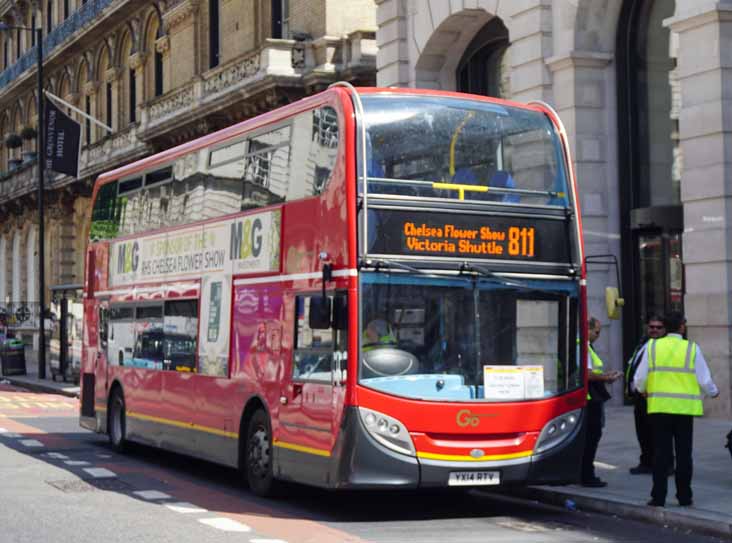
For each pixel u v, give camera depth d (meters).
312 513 11.59
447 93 11.38
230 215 13.59
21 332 56.12
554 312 11.27
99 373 18.33
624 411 19.36
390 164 10.85
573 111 20.08
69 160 39.34
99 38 48.88
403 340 10.67
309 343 11.38
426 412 10.59
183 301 14.88
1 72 63.94
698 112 17.25
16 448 18.09
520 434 10.96
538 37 20.73
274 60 30.34
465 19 23.67
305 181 11.68
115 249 17.84
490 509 11.98
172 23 40.31
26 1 59.34
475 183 11.12
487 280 11.01
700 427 16.38
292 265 11.84
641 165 20.09
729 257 16.84
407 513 11.66
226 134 13.98
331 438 10.77
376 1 25.97
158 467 15.88
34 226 57.34
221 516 11.29
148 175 16.61
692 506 10.99
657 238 19.61
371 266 10.62
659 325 11.55
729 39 16.97
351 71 29.47
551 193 11.46
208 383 13.91
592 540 10.00
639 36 20.09
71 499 12.46
